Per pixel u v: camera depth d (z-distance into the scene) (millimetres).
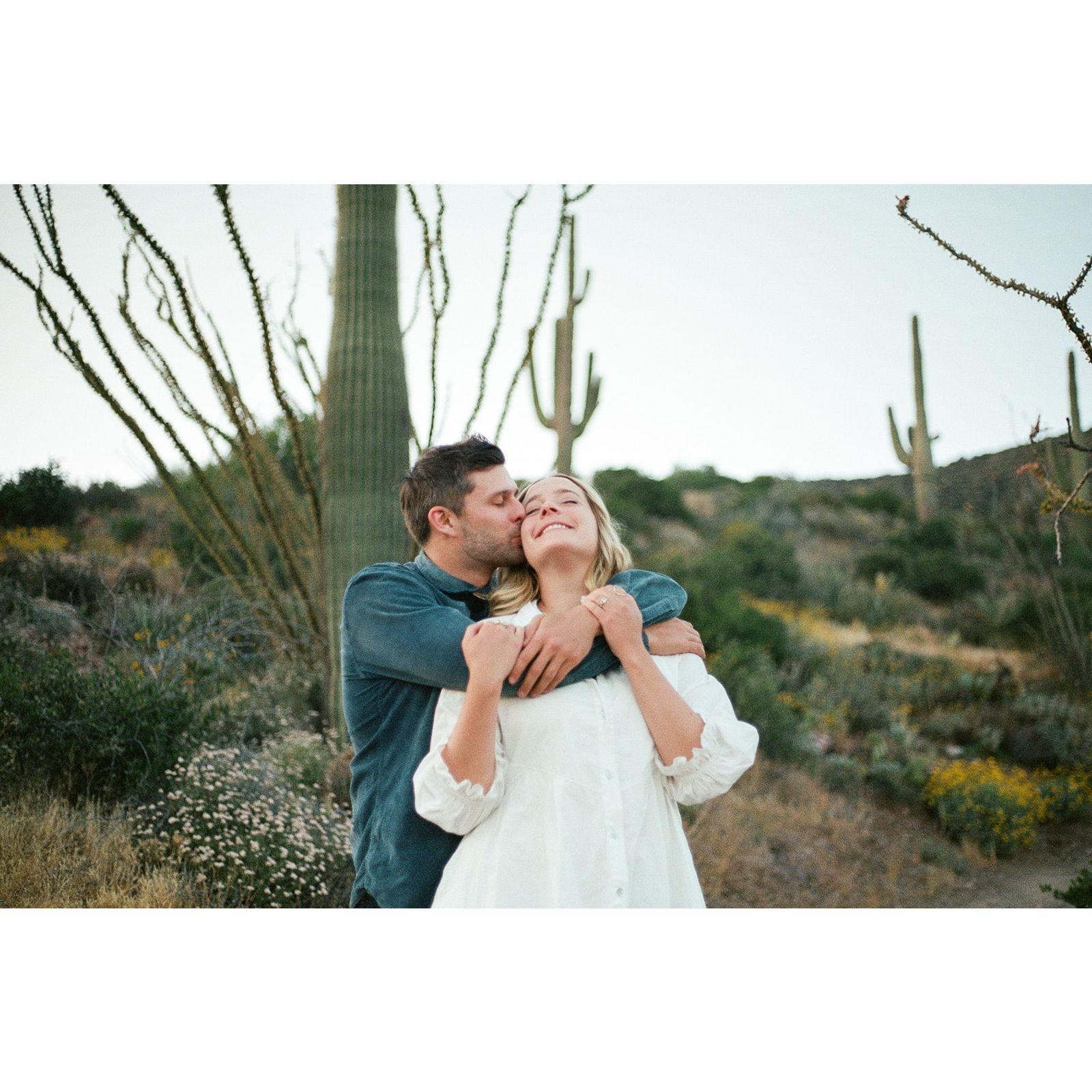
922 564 12312
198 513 5453
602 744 1430
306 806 3373
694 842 4633
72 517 6395
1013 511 10680
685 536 15023
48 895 2740
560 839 1378
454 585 1653
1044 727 7387
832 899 4379
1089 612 9250
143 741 3455
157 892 2756
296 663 4633
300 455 4367
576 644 1422
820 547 15023
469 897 1389
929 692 8227
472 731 1346
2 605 4777
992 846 5480
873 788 6281
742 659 7098
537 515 1608
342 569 3992
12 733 3375
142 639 4375
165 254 3979
